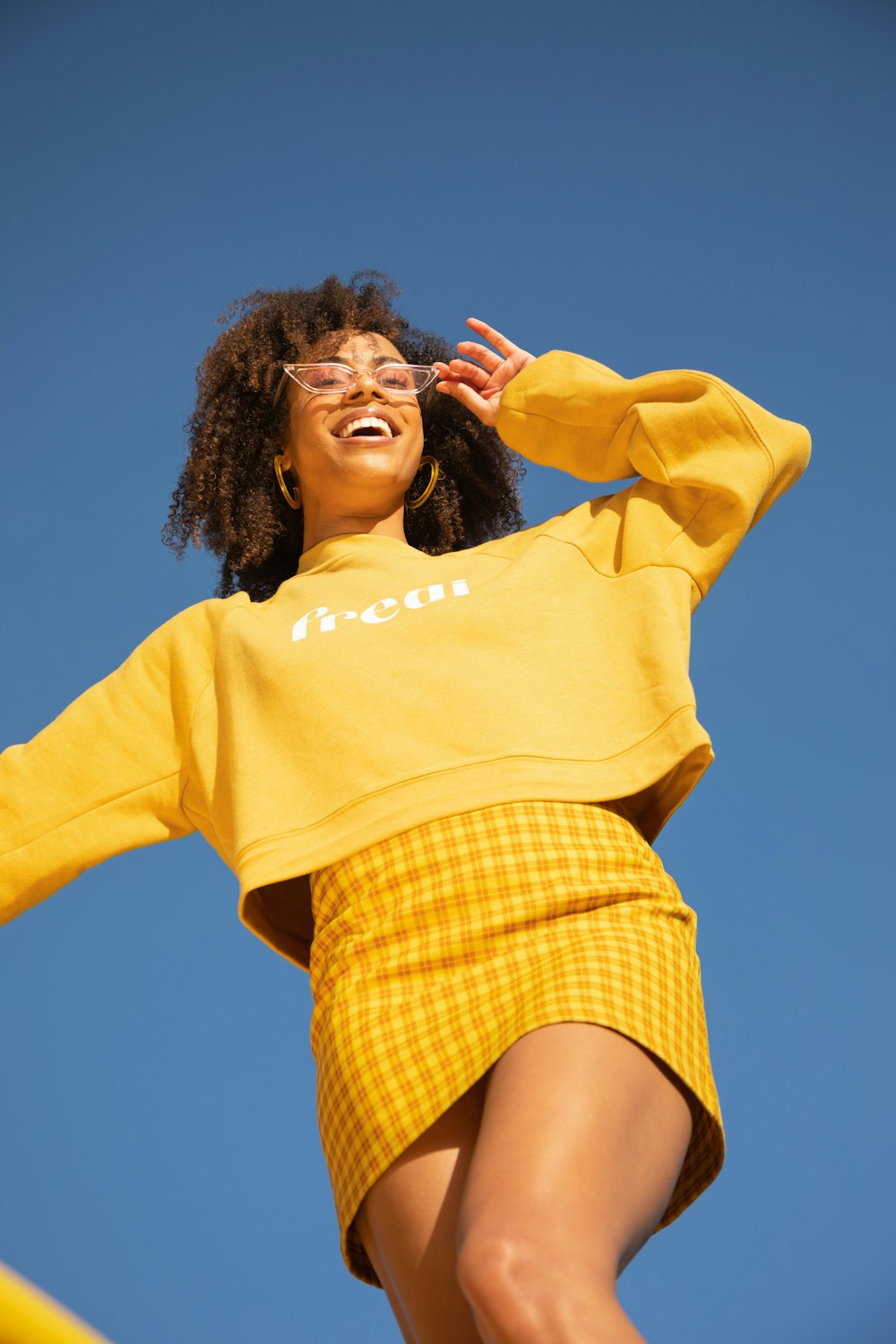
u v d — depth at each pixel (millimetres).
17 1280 584
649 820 1720
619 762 1637
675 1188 1432
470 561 1929
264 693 1774
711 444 1878
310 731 1696
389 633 1769
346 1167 1401
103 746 1907
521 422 2072
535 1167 1156
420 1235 1315
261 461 2461
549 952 1409
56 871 1863
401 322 2775
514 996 1374
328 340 2301
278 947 1758
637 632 1747
